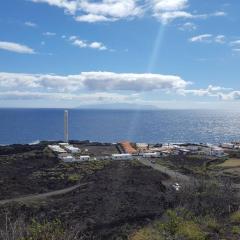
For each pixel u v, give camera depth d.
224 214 32.81
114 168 75.81
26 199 55.72
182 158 90.94
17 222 17.64
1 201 54.50
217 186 44.41
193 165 82.94
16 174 71.25
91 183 63.91
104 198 50.38
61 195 58.47
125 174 69.44
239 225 27.59
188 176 68.44
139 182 62.03
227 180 52.38
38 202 53.50
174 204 42.94
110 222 39.97
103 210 44.97
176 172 73.19
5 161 80.25
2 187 61.97
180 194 44.22
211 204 36.25
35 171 74.00
